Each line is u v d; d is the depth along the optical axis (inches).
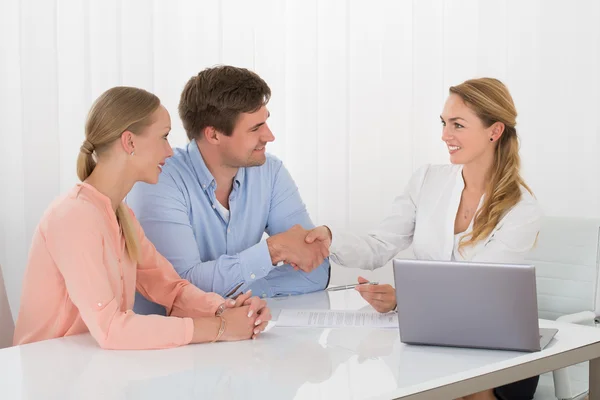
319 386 53.6
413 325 64.5
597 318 93.9
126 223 73.5
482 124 89.4
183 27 118.0
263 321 69.6
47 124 107.0
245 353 62.7
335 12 132.0
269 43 125.6
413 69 137.3
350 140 135.0
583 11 134.3
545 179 137.9
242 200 94.3
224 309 74.1
